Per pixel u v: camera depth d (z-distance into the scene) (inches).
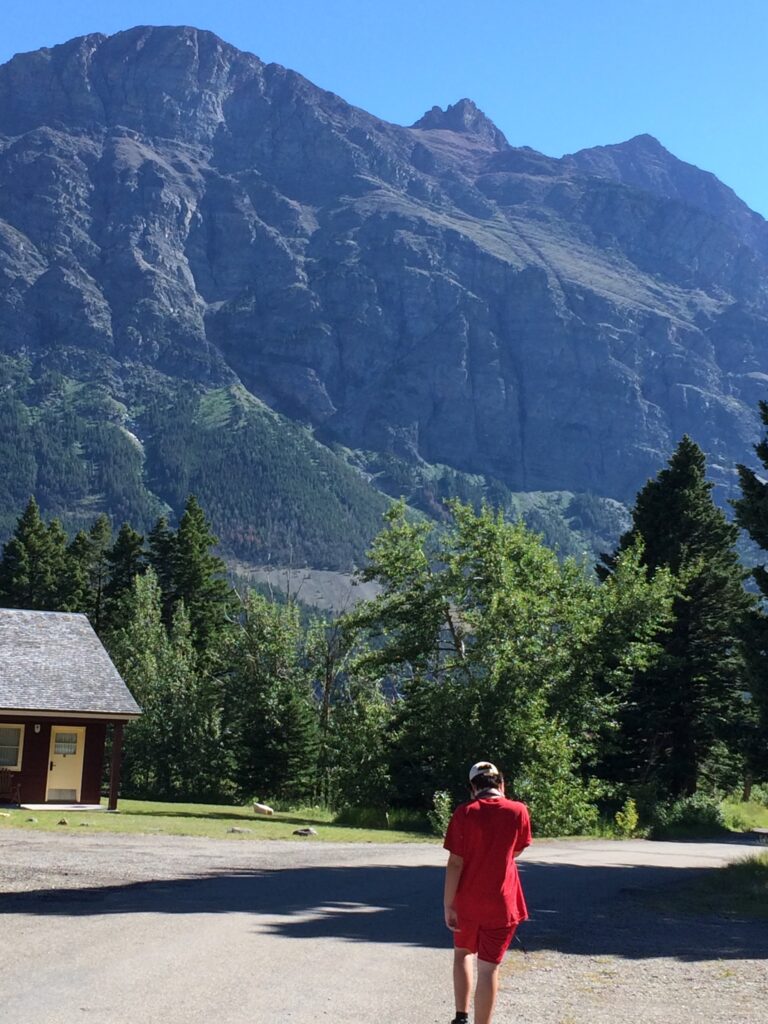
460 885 322.0
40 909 498.9
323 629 2010.3
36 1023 296.4
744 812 2033.7
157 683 2169.0
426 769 1443.2
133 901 540.7
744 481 1084.5
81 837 911.0
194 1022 306.2
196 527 2992.1
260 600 2140.7
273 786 1961.1
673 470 2105.1
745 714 1907.0
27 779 1374.3
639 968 456.1
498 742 1402.6
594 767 1931.6
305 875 720.3
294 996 348.2
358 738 1481.3
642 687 1946.4
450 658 1531.7
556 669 1494.8
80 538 3282.5
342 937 474.9
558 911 629.3
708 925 609.6
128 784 2133.4
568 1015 356.8
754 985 429.1
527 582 1581.0
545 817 1381.6
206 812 1429.6
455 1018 317.4
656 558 2047.2
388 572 1569.9
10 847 785.6
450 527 1615.4
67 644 1488.7
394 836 1192.8
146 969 374.6
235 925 483.5
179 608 2586.1
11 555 3065.9
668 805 1792.6
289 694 2005.4
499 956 318.0
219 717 2132.1
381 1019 325.7
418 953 447.2
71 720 1403.8
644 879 849.5
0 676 1381.6
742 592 1958.7
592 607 1566.2
